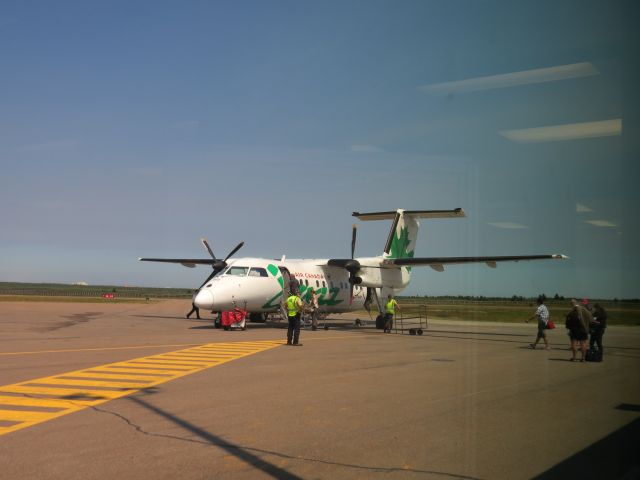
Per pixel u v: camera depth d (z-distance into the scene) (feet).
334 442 21.79
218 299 77.82
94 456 19.92
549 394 30.60
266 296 84.23
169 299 308.19
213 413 26.45
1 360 44.19
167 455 20.11
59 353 49.21
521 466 18.99
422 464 19.29
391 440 22.06
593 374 37.27
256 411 26.94
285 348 56.18
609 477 17.52
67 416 25.71
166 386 33.45
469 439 21.98
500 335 77.25
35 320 100.73
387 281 94.02
